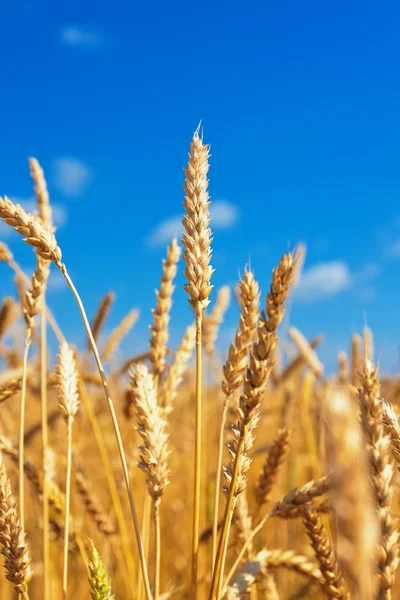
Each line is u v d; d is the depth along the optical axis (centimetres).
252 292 58
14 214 57
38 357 99
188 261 57
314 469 94
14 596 95
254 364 55
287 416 108
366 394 50
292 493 60
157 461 59
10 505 60
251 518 73
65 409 64
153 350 73
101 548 93
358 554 38
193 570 57
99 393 112
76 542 77
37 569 91
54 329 77
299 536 105
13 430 99
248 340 59
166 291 73
